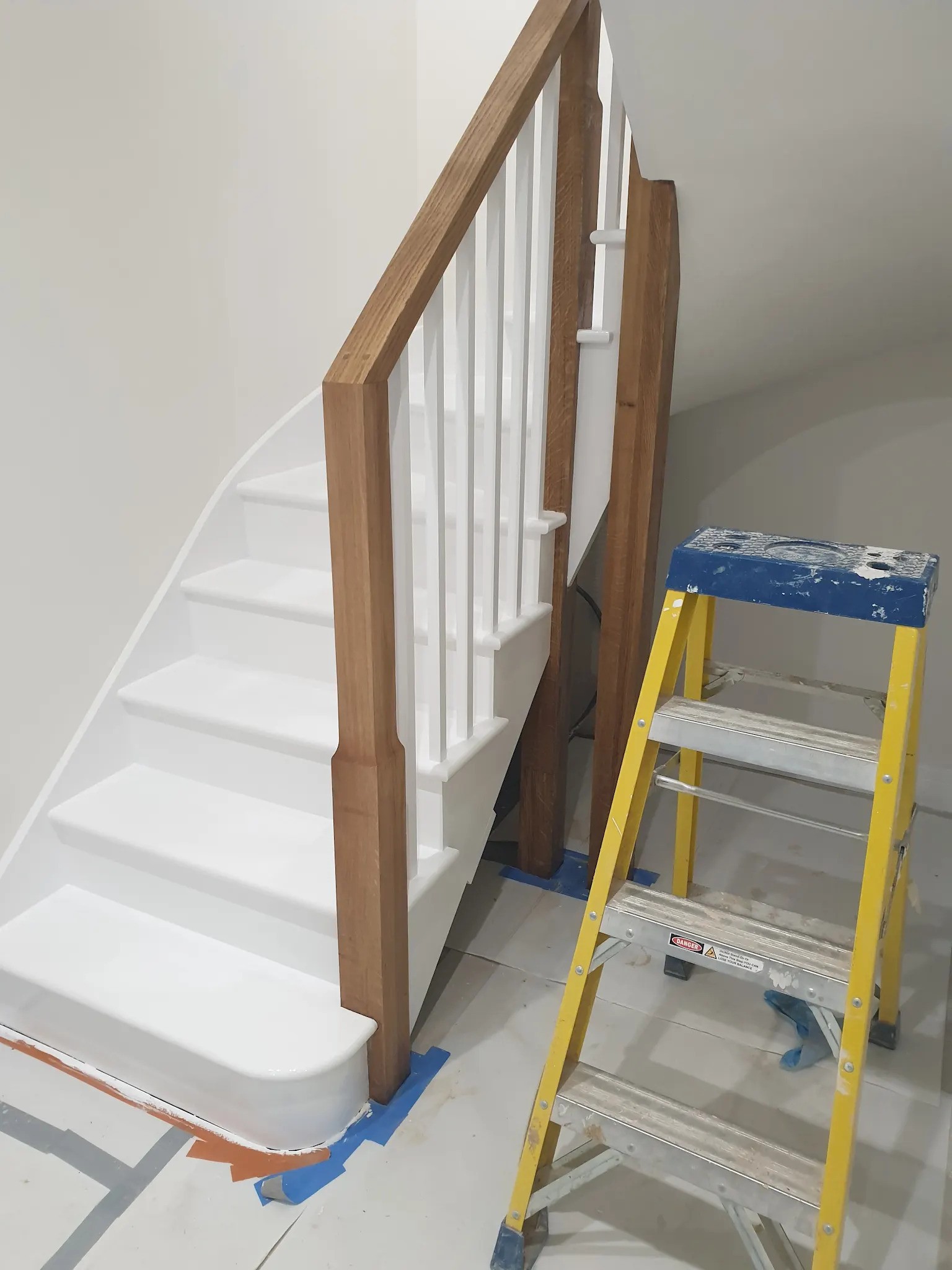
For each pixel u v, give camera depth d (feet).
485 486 5.64
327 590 6.69
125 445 6.33
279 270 7.36
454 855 5.75
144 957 5.72
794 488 8.82
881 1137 5.28
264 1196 4.89
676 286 5.96
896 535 8.59
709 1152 3.99
